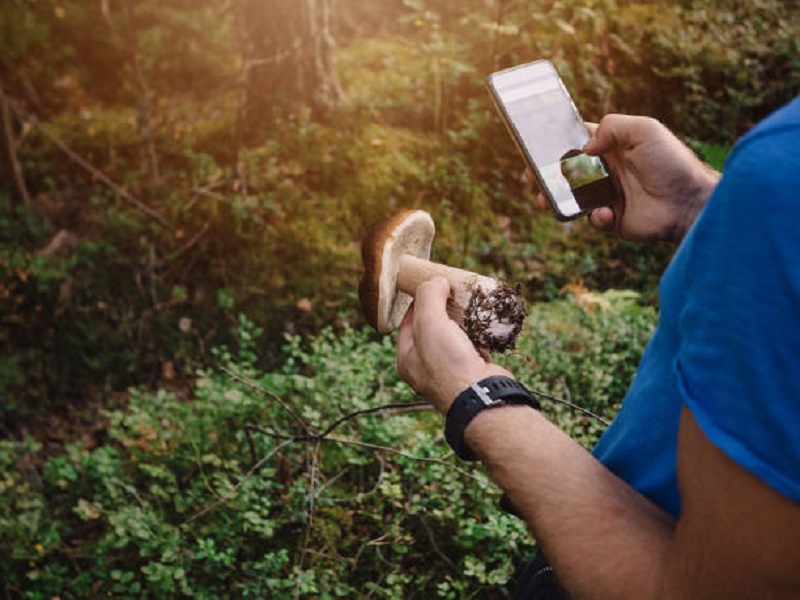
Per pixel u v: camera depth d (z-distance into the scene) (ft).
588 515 2.91
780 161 2.28
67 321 13.91
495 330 4.65
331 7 15.52
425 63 16.53
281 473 10.19
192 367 13.42
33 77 18.37
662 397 3.18
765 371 2.29
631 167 4.56
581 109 16.02
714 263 2.42
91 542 10.23
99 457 10.11
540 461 3.03
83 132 16.99
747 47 17.79
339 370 10.64
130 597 8.65
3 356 13.50
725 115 16.93
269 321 13.66
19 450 11.23
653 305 14.07
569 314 12.64
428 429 10.40
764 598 2.41
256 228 14.56
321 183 15.16
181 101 17.97
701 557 2.48
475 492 9.34
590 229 15.26
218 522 9.58
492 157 15.71
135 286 14.23
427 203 14.99
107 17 16.60
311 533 9.38
